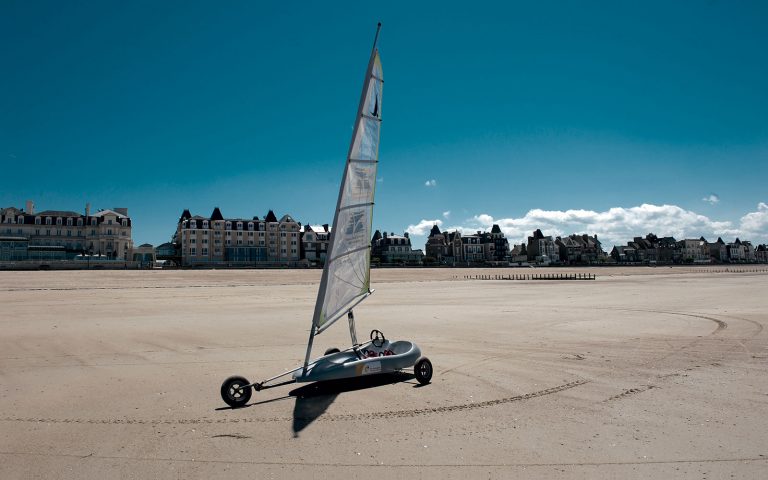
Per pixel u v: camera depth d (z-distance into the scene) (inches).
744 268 5196.9
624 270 4633.4
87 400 334.6
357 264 395.9
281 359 475.5
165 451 243.8
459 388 359.3
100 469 222.2
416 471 217.5
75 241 4621.1
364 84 363.6
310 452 241.1
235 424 284.7
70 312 890.7
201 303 1098.1
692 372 399.9
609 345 536.7
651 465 220.7
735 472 212.5
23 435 266.8
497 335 621.3
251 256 5078.7
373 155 397.7
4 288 1599.4
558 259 7288.4
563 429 269.4
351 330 410.0
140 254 4773.6
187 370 427.8
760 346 515.2
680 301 1127.6
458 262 6122.1
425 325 722.8
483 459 229.8
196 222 4928.6
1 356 489.1
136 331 656.4
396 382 379.2
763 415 287.3
